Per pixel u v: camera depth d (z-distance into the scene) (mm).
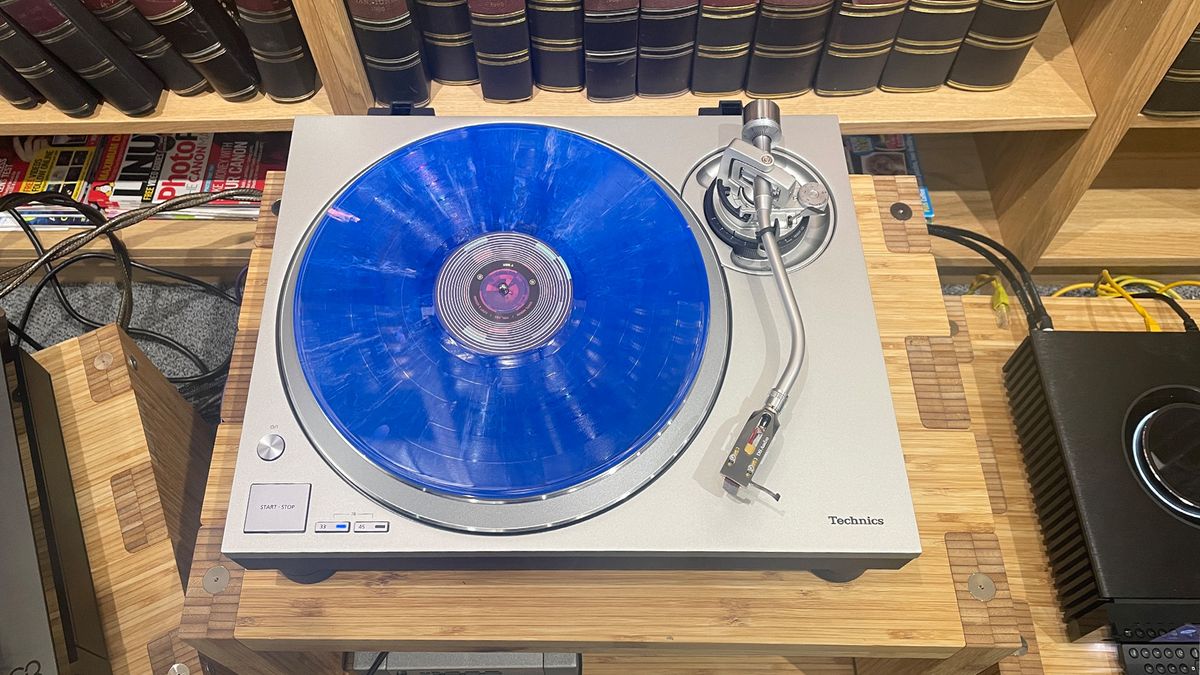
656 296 722
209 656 790
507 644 754
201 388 1473
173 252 1452
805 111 1157
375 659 1088
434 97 1154
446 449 675
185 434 1116
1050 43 1206
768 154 713
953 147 1543
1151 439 845
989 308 1092
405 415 683
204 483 1146
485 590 758
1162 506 838
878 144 1509
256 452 685
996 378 1032
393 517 669
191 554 1009
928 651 755
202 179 1457
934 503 793
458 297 724
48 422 918
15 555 763
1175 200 1460
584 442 679
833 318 736
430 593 757
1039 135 1321
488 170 775
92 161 1473
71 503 907
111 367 977
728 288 750
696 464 682
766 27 1031
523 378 692
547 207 759
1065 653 910
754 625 743
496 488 670
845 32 1042
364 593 756
